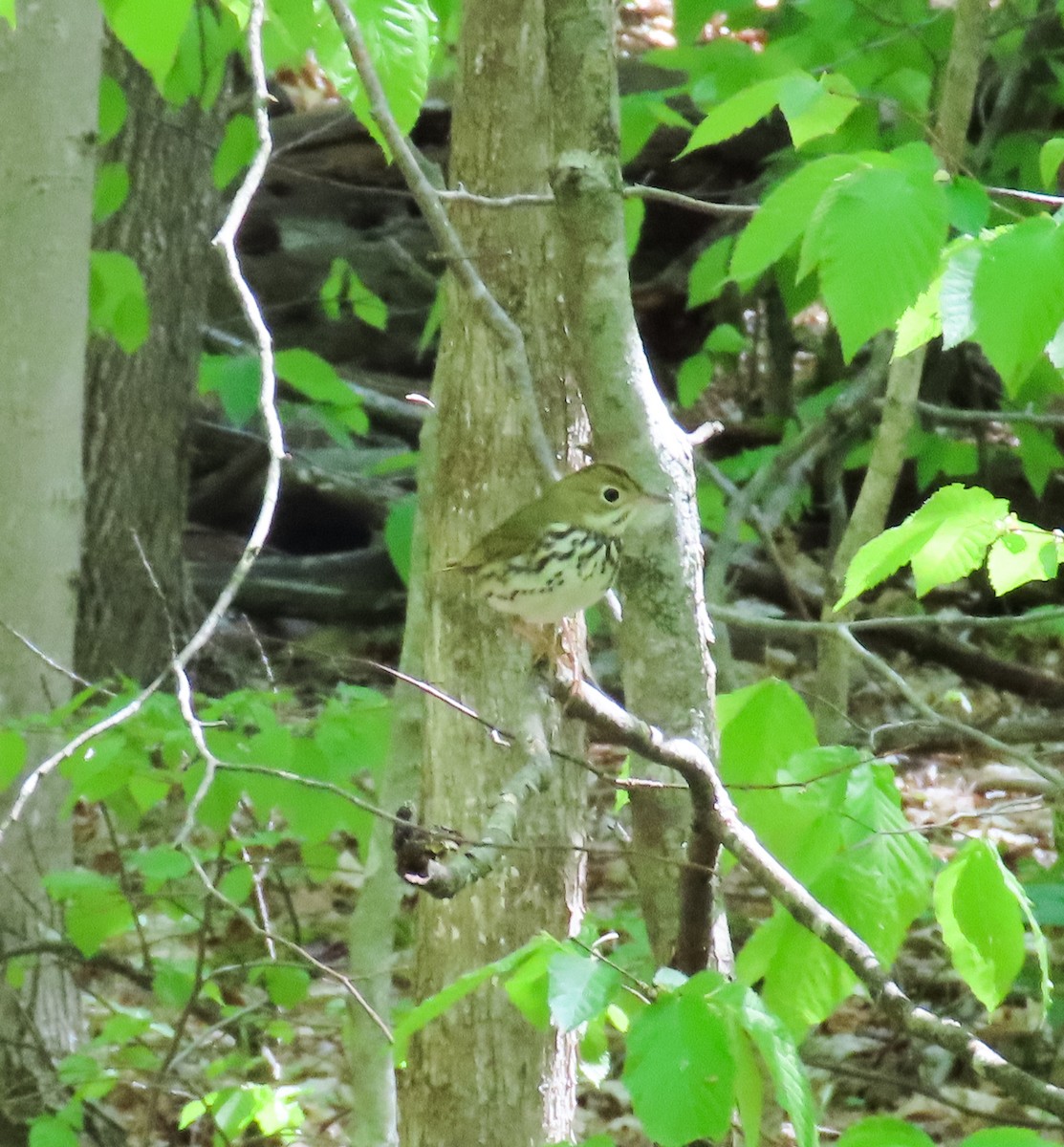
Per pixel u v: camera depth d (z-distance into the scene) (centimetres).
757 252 576
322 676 2245
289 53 1179
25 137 1054
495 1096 820
